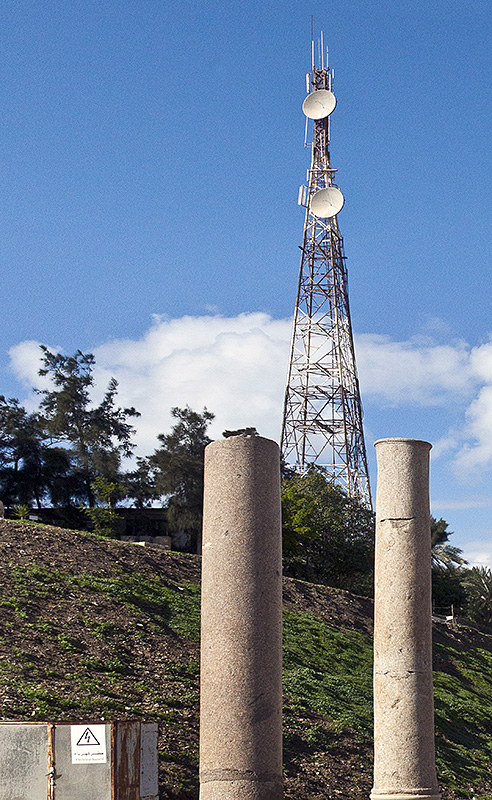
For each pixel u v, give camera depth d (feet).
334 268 248.93
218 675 49.98
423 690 62.28
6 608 101.96
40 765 54.85
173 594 126.31
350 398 245.04
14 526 134.82
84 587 116.88
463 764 108.17
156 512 227.81
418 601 63.36
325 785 87.30
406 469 65.31
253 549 51.42
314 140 261.65
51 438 237.45
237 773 48.34
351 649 137.90
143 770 56.90
